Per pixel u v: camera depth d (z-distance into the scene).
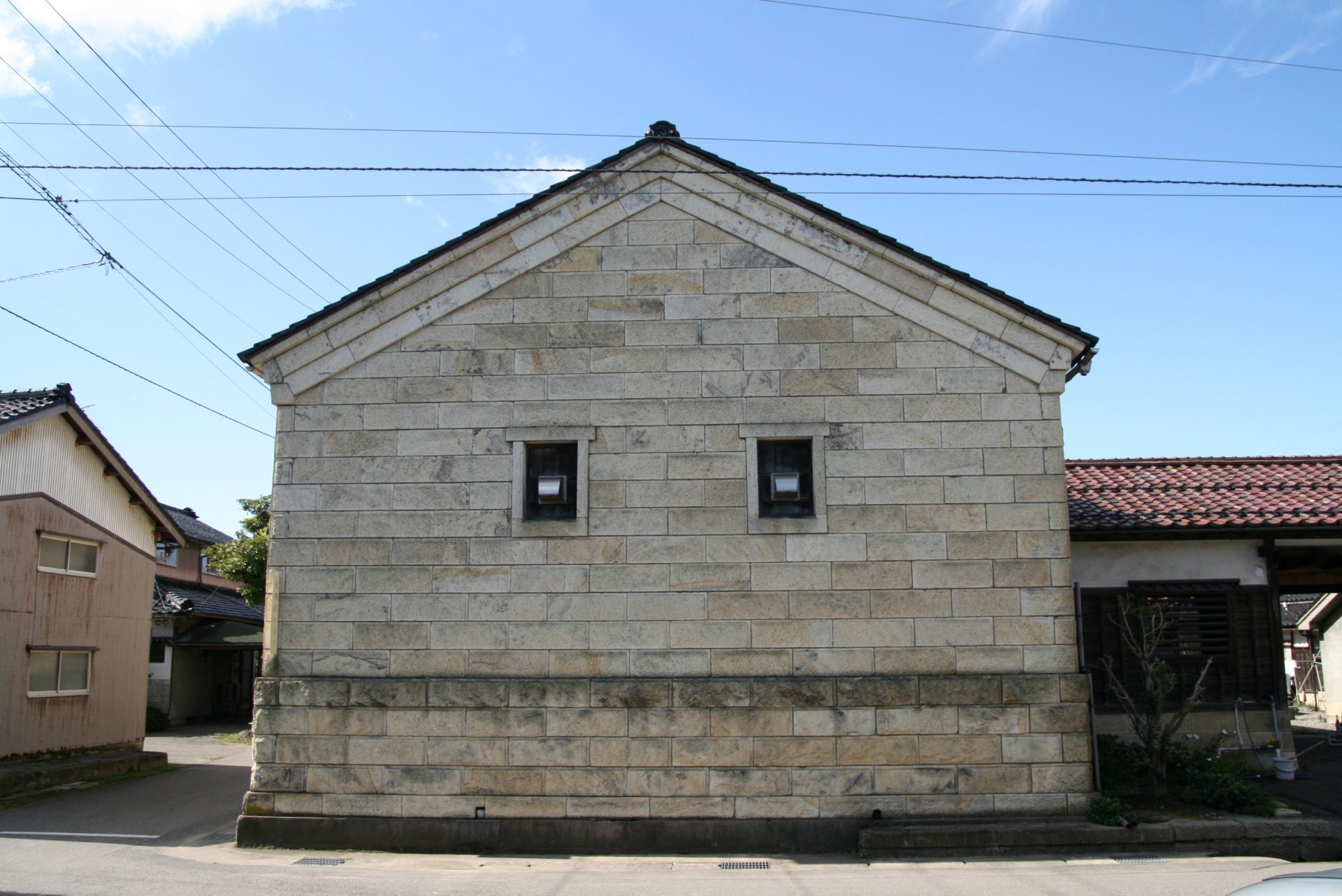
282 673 11.40
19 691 17.09
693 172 12.03
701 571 11.28
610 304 11.84
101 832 12.68
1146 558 14.45
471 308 11.91
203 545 35.25
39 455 17.70
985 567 11.20
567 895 9.13
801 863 10.38
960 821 10.83
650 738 11.04
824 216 11.76
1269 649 14.21
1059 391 11.46
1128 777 12.70
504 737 11.12
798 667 11.10
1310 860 10.55
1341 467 16.47
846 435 11.49
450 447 11.66
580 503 11.45
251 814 11.24
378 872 10.10
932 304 11.64
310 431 11.77
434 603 11.38
